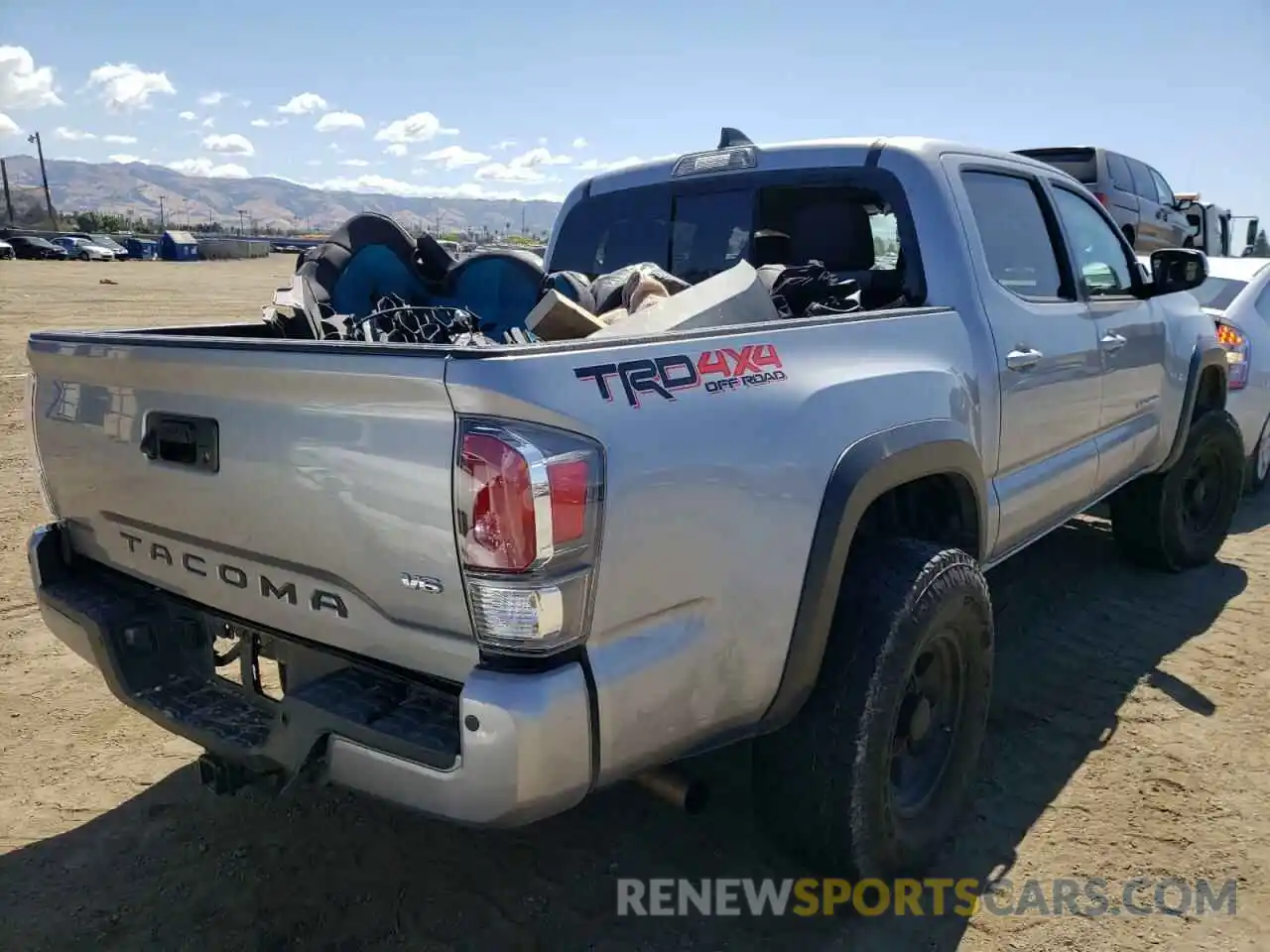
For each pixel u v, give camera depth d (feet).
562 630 6.30
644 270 11.62
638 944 8.59
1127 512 16.99
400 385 6.31
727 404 7.46
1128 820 10.34
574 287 11.83
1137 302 14.85
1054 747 11.79
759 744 8.80
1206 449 17.28
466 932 8.73
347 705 6.89
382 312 10.20
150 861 9.70
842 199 12.63
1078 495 13.41
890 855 8.96
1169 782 11.03
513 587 6.15
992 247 11.76
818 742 8.39
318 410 6.83
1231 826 10.21
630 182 14.21
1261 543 19.53
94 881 9.39
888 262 12.52
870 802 8.55
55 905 9.04
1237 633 15.06
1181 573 17.69
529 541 6.10
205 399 7.56
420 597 6.58
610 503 6.48
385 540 6.65
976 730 9.95
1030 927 8.79
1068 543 19.30
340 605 7.13
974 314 10.91
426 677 6.85
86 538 9.27
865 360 9.05
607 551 6.49
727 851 9.87
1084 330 12.95
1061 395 12.38
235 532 7.62
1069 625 15.37
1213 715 12.53
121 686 8.58
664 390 7.06
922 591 8.60
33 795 10.76
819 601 7.98
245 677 8.23
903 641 8.43
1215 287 22.27
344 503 6.81
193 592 8.30
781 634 7.81
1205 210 46.60
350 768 6.75
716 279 9.57
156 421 8.01
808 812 8.57
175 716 8.11
